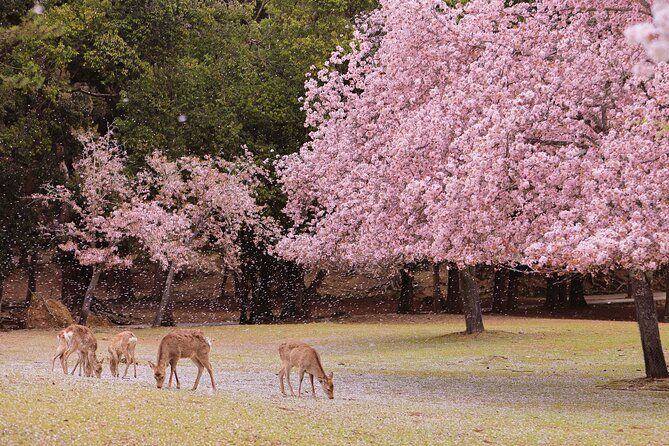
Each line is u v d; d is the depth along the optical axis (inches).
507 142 737.6
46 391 517.3
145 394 550.9
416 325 1630.2
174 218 1627.7
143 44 1658.5
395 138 935.7
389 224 949.8
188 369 927.7
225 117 1715.1
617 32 826.8
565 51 815.7
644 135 684.7
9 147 1483.8
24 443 374.9
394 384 804.6
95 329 1562.5
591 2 831.7
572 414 605.6
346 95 1278.3
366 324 1669.5
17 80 1309.1
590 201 691.4
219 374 872.3
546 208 754.2
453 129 842.2
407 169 884.6
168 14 1647.4
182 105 1684.3
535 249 660.1
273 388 723.4
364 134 1151.6
